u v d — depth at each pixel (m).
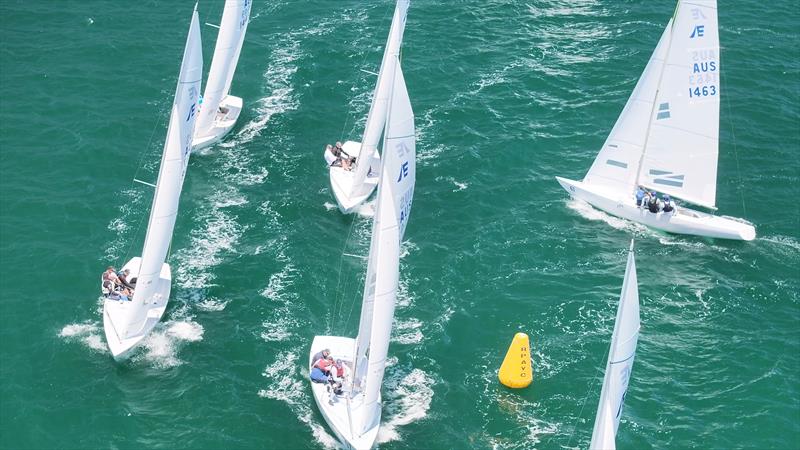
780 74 183.50
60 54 182.62
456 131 167.38
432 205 150.38
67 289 130.38
